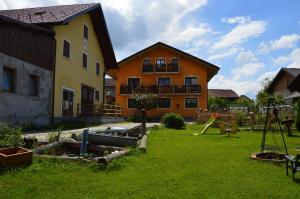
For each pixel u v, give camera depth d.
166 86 46.28
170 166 8.88
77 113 26.64
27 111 19.00
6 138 9.48
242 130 23.14
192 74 46.75
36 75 20.08
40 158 8.77
